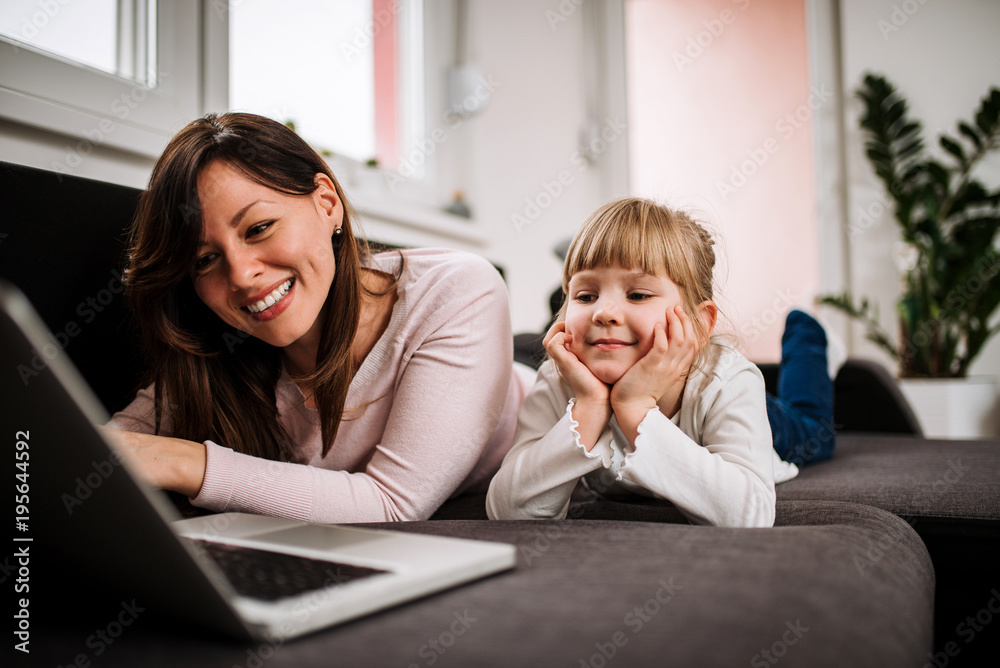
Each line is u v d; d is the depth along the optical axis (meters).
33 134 1.15
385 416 0.91
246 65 1.76
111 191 0.94
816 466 1.20
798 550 0.46
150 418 0.90
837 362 1.74
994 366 3.04
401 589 0.37
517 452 0.82
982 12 3.06
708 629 0.33
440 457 0.81
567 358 0.78
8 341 0.29
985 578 0.75
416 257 0.97
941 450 1.29
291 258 0.76
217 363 0.87
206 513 0.77
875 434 1.72
